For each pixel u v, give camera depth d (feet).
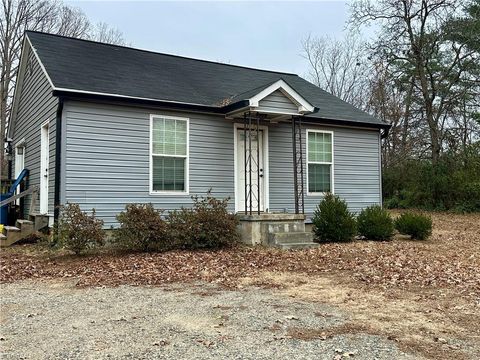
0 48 83.76
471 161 66.49
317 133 40.14
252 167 36.68
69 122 28.94
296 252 28.96
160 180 32.40
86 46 39.70
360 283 20.38
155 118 32.30
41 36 38.17
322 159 40.22
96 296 17.75
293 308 15.90
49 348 11.75
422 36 71.00
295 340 12.41
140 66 38.83
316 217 34.94
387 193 76.48
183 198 33.17
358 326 13.82
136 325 13.78
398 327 13.75
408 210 67.31
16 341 12.34
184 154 33.40
